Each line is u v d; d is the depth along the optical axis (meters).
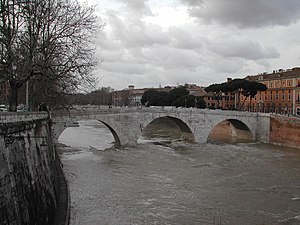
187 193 27.75
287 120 59.66
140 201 25.14
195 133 60.81
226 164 41.00
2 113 12.02
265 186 30.80
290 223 21.53
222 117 63.88
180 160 42.69
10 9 23.89
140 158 42.72
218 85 98.19
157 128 91.44
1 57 23.11
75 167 35.91
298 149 55.91
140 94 163.88
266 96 102.56
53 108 39.94
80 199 25.00
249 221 21.72
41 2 25.48
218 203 25.34
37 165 16.52
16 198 11.87
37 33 25.08
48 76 25.16
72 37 27.80
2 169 11.04
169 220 21.41
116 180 31.19
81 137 64.31
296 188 30.27
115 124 49.31
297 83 90.19
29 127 16.08
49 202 17.02
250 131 68.38
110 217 21.52
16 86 23.55
